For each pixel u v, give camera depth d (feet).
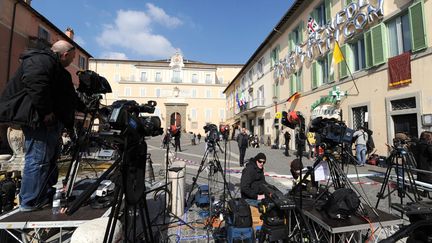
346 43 37.37
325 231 8.68
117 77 157.58
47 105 7.32
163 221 12.01
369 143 29.91
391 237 4.76
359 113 34.96
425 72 25.00
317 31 44.78
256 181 13.07
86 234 5.44
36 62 7.09
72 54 8.70
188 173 25.26
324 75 44.39
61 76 7.97
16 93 7.61
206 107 153.28
